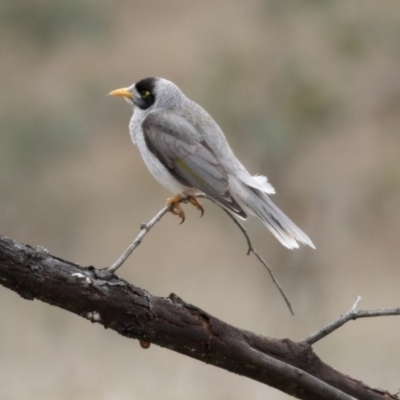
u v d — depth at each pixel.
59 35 21.69
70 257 18.89
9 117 20.34
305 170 19.97
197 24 25.02
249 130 18.73
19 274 4.10
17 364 12.47
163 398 10.91
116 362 12.51
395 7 20.31
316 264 17.44
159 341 4.37
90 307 4.21
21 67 22.55
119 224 19.88
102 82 22.39
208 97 19.09
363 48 20.27
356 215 19.67
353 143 20.73
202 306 15.70
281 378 4.49
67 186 20.56
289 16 20.69
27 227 19.69
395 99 21.64
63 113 20.73
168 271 17.72
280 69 19.62
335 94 20.22
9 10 21.16
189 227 19.44
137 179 21.22
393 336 14.06
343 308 15.70
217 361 4.46
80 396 11.02
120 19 24.48
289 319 15.00
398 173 20.16
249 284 16.92
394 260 18.36
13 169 19.77
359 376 12.11
